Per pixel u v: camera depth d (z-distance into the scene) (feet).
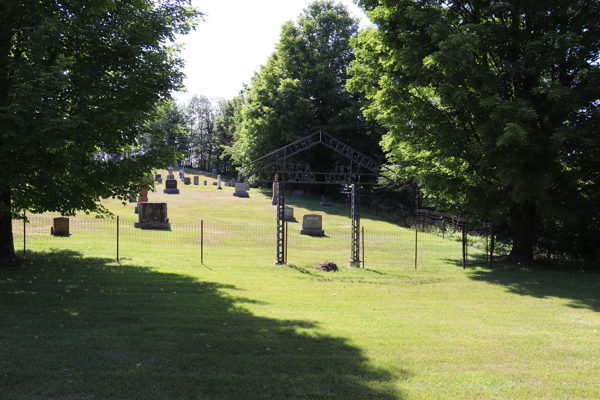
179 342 24.98
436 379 20.47
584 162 57.41
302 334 27.45
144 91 48.44
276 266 60.90
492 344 26.48
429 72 58.39
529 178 53.88
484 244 92.38
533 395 18.85
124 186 49.85
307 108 174.70
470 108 56.80
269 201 160.25
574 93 52.54
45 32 40.24
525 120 52.65
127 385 18.76
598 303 40.45
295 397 18.13
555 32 54.60
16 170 41.14
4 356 21.81
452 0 65.00
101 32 46.57
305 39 189.16
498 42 59.82
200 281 46.37
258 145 177.47
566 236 71.92
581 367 22.53
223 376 20.04
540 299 42.22
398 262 72.23
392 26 65.16
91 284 41.78
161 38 52.85
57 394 17.74
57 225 75.05
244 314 32.60
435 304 39.32
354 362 22.54
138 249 68.64
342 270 60.18
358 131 177.58
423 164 73.46
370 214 144.05
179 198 154.30
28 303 33.42
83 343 24.22
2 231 51.72
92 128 42.83
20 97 38.32
